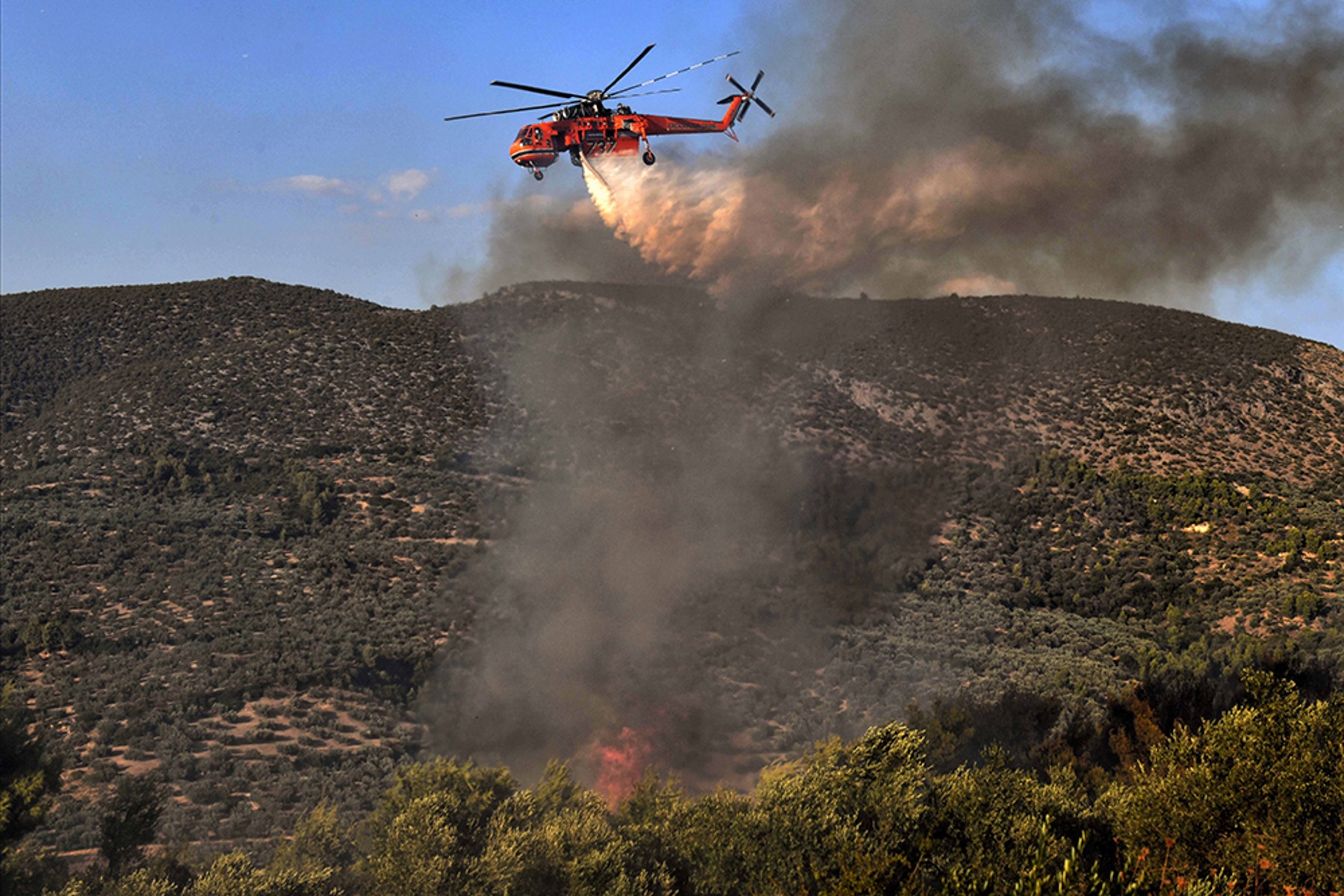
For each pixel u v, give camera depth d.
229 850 34.41
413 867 18.91
